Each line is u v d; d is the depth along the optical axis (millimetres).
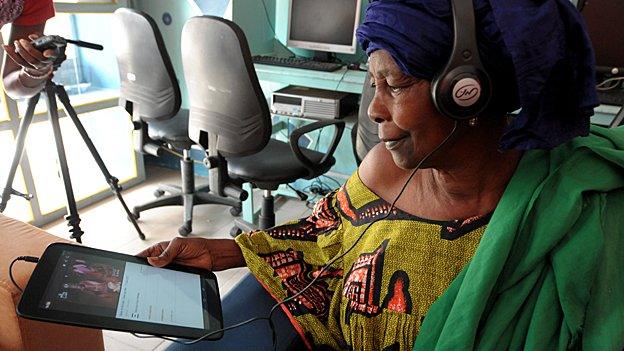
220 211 2572
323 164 1908
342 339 752
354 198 766
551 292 512
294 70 2211
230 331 757
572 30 460
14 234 1051
